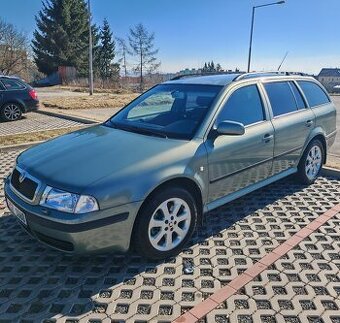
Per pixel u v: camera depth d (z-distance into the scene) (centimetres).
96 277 317
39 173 320
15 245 367
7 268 329
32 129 1022
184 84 454
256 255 354
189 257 350
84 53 5338
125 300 288
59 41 5141
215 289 303
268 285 308
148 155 330
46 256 348
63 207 291
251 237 389
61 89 3462
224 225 416
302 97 529
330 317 272
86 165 318
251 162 421
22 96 1206
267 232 401
